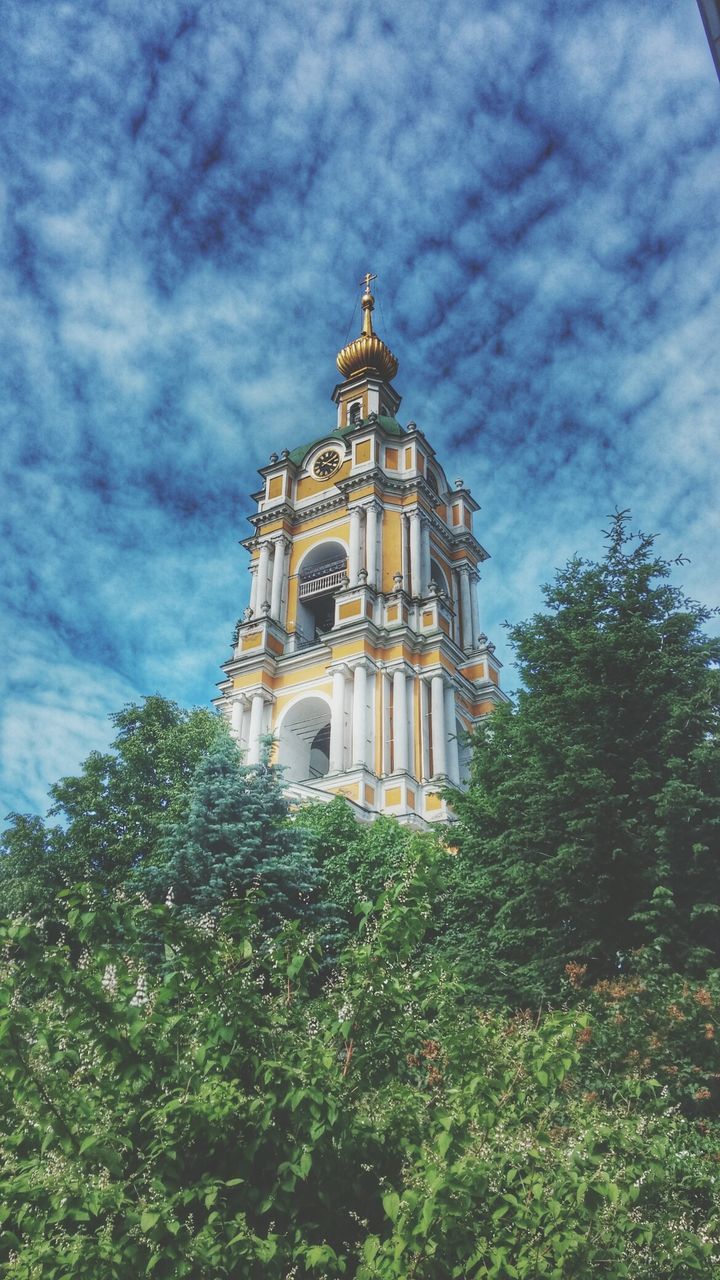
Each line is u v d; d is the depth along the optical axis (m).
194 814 27.48
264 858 27.38
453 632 50.56
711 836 18.89
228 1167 7.75
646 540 24.55
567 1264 7.42
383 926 9.27
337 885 30.02
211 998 8.33
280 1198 7.66
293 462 55.69
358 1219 7.80
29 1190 7.23
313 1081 7.81
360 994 9.02
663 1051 14.93
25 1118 7.95
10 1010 7.72
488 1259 7.42
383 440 54.03
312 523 52.97
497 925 21.55
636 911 18.95
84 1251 6.85
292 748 46.47
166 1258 6.92
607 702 21.52
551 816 20.70
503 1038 9.45
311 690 46.59
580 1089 14.02
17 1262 7.06
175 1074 7.98
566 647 22.94
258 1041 8.31
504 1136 8.24
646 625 22.52
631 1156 8.16
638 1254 7.99
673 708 20.14
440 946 22.98
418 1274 7.28
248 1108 7.84
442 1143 7.38
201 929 9.12
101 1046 7.87
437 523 53.44
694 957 17.61
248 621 49.72
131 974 8.53
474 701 48.69
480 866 23.48
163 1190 7.31
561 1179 7.68
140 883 26.83
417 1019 9.47
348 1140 8.03
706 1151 12.89
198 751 38.91
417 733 43.50
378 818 34.06
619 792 20.53
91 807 36.94
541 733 21.28
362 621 45.12
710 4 8.55
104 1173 7.52
